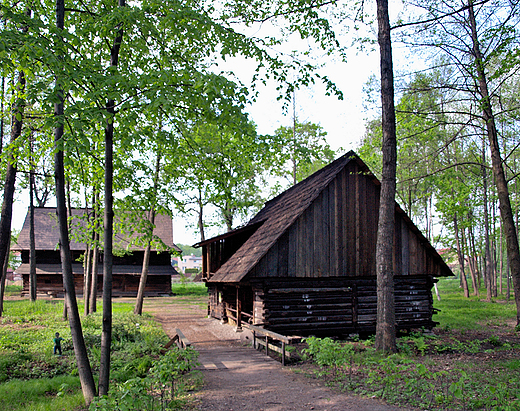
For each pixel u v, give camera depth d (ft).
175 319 73.15
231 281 49.62
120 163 27.78
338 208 52.24
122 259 145.89
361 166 53.42
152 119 25.16
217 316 70.23
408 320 54.49
